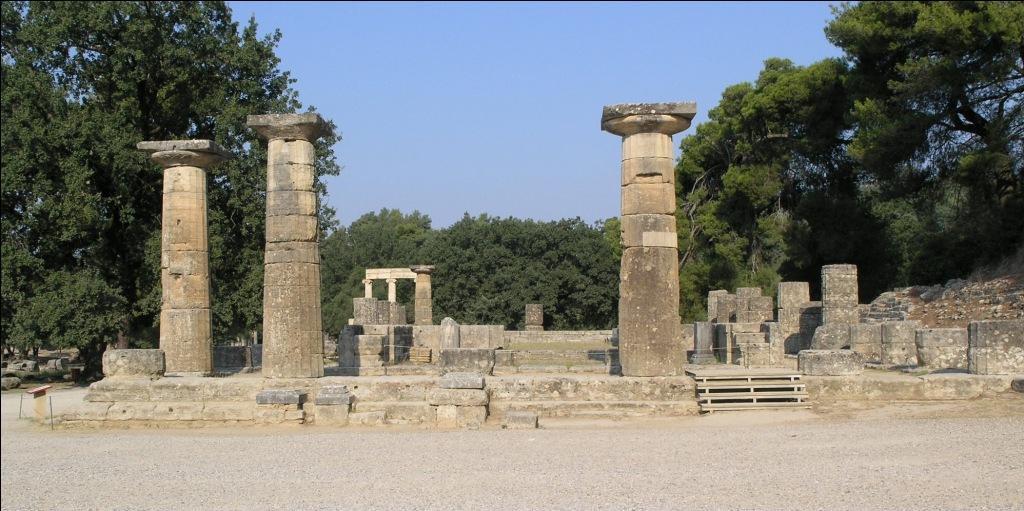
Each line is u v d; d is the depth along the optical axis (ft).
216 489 41.06
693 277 164.86
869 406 61.72
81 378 114.32
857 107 123.34
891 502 35.37
